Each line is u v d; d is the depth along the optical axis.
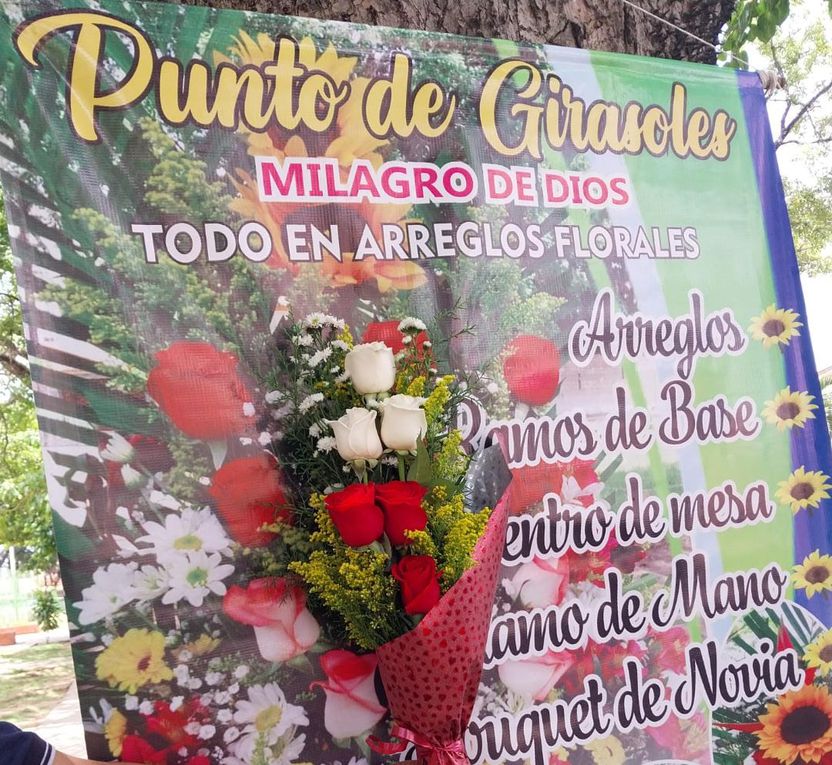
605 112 1.86
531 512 1.76
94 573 1.42
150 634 1.46
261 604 1.53
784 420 2.00
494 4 1.93
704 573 1.90
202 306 1.51
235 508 1.52
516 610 1.74
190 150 1.51
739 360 1.97
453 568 1.36
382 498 1.32
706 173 1.96
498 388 1.74
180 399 1.49
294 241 1.58
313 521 1.55
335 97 1.62
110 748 1.43
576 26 2.01
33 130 1.41
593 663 1.79
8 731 1.29
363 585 1.34
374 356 1.40
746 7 3.27
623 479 1.84
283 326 1.57
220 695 1.49
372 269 1.64
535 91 1.79
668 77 1.92
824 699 1.99
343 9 1.79
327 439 1.42
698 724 1.88
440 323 1.70
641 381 1.87
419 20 1.85
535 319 1.78
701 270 1.94
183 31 1.50
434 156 1.70
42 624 6.79
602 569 1.81
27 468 5.21
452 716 1.39
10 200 1.39
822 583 2.00
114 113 1.46
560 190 1.81
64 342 1.42
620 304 1.86
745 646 1.93
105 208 1.45
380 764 1.59
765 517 1.97
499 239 1.75
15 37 1.40
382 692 1.61
